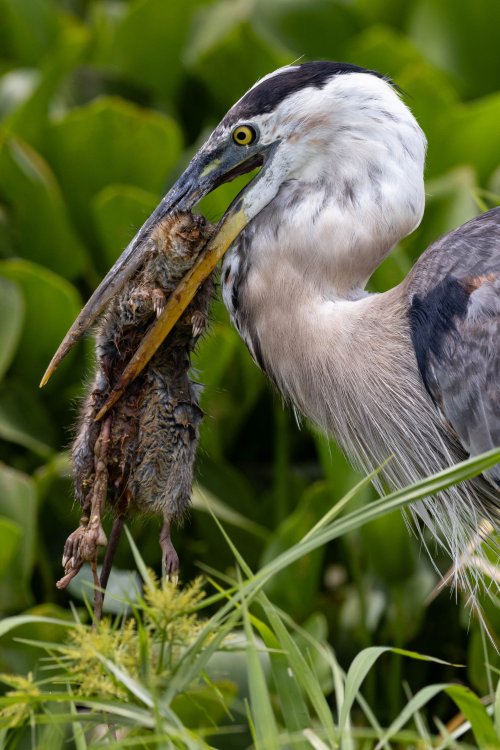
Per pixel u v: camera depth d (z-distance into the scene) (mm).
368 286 9406
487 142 11023
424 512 7504
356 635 9578
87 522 5828
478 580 7637
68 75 12555
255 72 12078
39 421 10570
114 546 5969
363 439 7270
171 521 5961
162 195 11516
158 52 12594
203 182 7133
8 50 13633
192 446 6012
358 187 6969
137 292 5863
